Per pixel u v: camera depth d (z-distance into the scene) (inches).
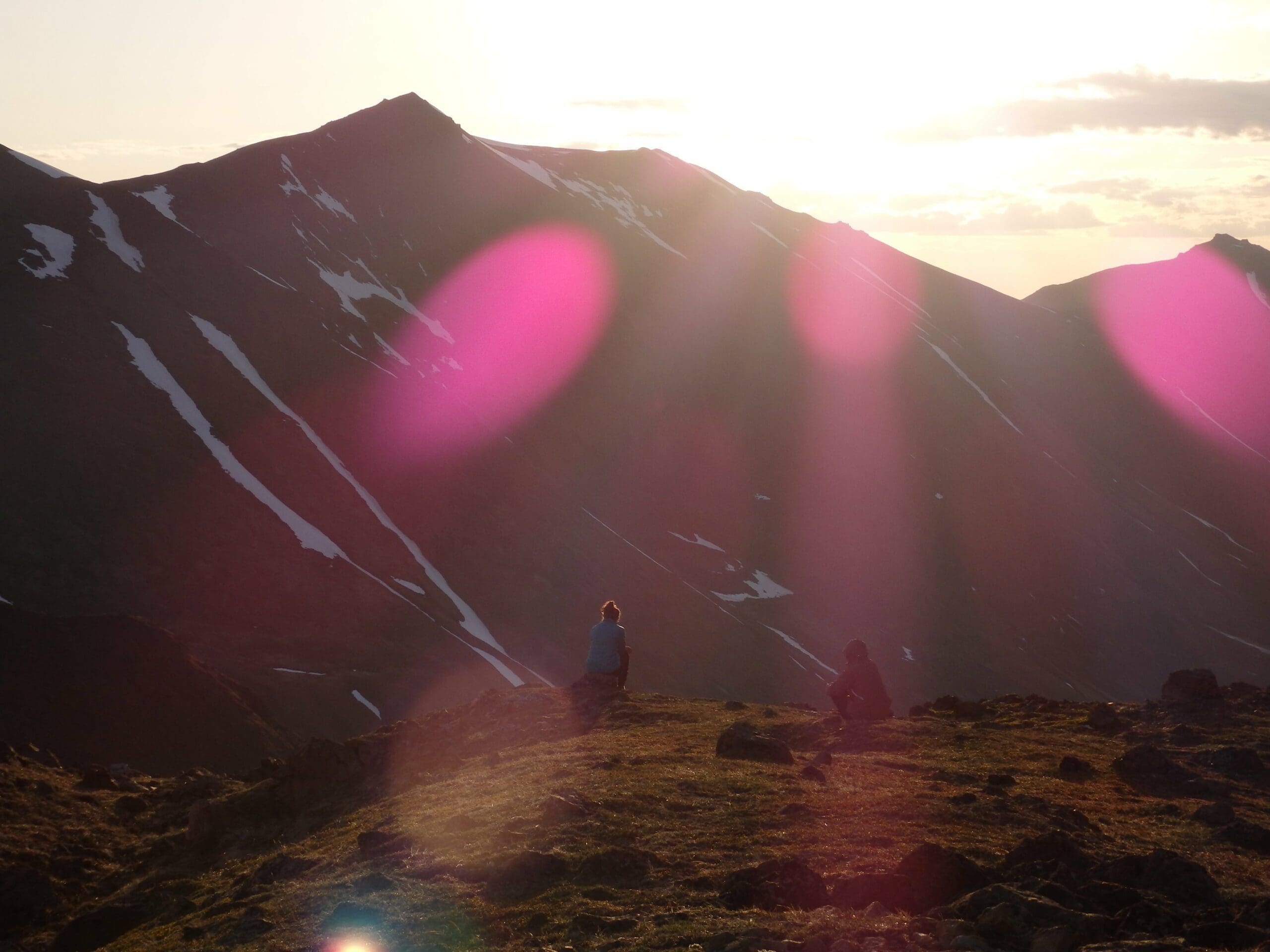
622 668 800.3
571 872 375.9
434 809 513.3
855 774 511.5
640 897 348.2
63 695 1593.3
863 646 691.4
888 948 286.8
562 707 723.4
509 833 421.7
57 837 658.2
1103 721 648.4
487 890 375.9
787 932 303.9
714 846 394.9
